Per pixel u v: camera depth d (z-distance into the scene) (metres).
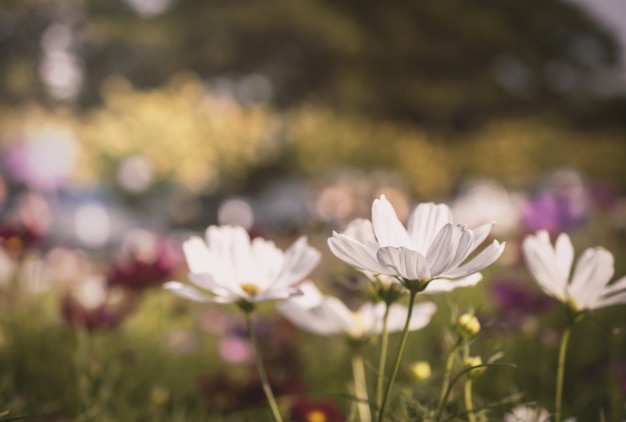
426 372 0.65
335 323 0.67
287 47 12.61
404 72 12.80
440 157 10.40
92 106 12.84
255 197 8.88
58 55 12.87
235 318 1.43
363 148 9.38
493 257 0.49
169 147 7.86
